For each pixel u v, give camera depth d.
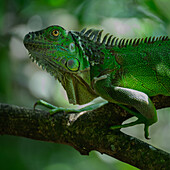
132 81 6.87
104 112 6.75
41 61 6.98
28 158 10.19
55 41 6.80
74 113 6.80
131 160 6.20
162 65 6.80
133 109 6.74
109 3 11.82
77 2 12.36
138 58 6.91
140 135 12.05
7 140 10.04
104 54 6.95
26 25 13.45
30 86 12.21
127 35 11.12
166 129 11.82
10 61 12.28
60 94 11.57
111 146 6.35
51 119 6.68
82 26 11.86
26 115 6.66
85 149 6.61
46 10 12.90
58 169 10.48
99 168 11.31
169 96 6.87
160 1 11.04
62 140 6.67
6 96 11.41
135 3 11.45
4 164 9.54
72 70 6.81
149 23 10.98
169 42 7.05
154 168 6.02
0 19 13.05
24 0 13.09
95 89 6.83
